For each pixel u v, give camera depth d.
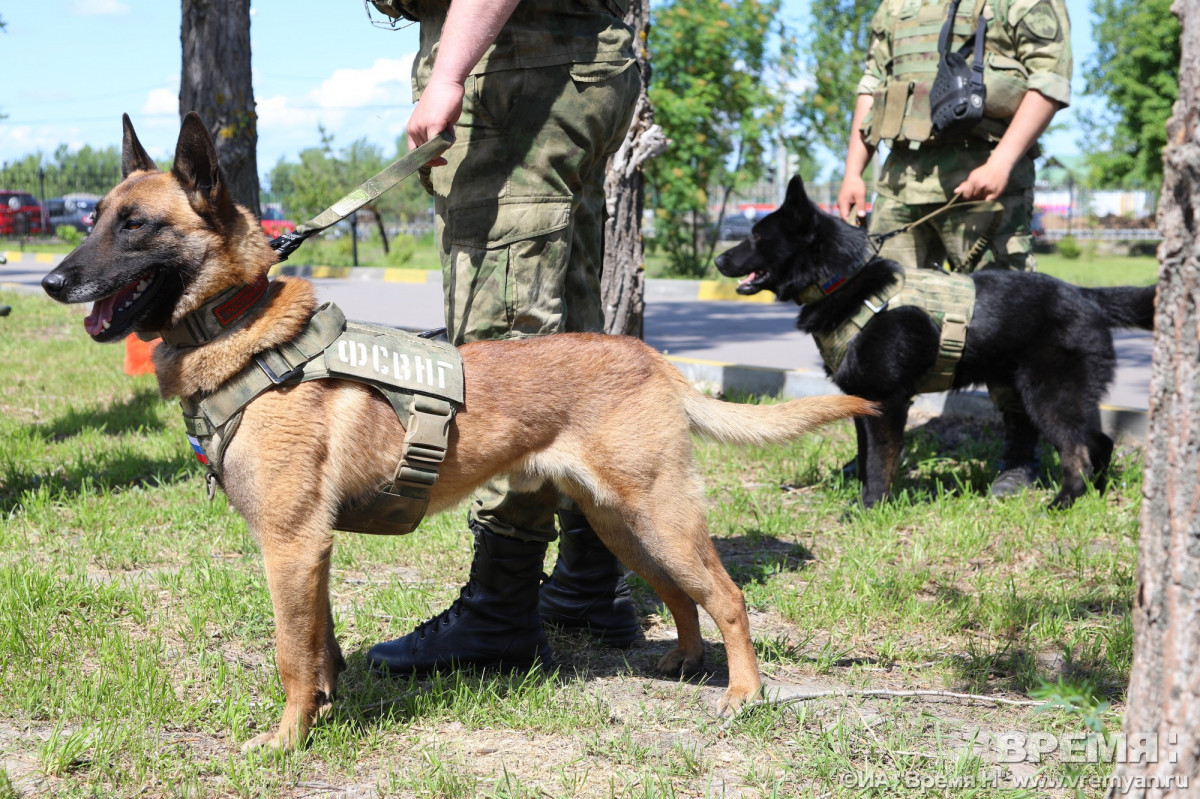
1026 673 3.02
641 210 6.91
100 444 5.93
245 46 8.45
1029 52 5.01
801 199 4.86
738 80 15.67
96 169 39.72
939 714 2.80
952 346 4.79
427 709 2.81
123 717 2.68
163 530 4.45
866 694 2.90
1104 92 29.77
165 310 2.62
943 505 4.89
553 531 3.17
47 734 2.60
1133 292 4.91
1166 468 1.73
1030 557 4.23
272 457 2.54
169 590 3.72
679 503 2.93
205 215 2.60
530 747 2.62
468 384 2.78
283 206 29.11
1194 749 1.70
